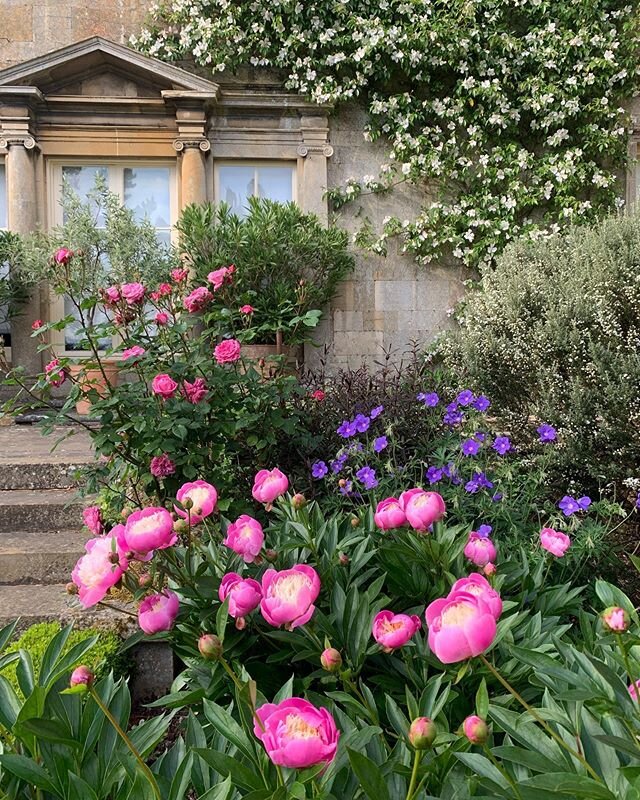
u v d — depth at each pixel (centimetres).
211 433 285
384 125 660
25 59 652
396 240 671
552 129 663
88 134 655
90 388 291
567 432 345
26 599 280
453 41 635
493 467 295
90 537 334
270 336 611
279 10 641
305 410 341
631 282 363
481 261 657
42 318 650
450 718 141
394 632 116
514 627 162
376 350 667
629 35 650
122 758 105
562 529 258
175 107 647
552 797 91
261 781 102
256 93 655
